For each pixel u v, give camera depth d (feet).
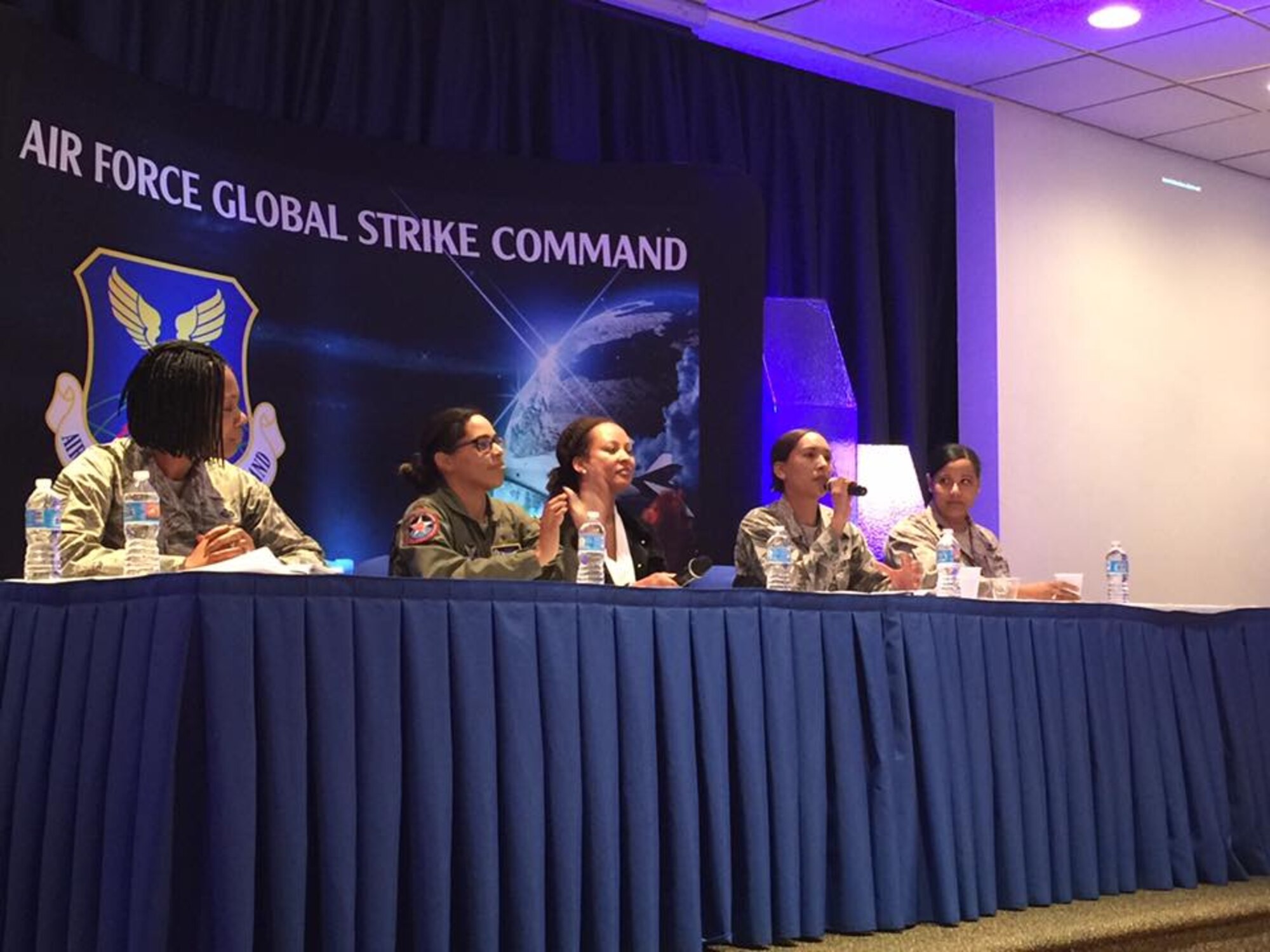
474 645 7.55
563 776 7.79
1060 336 22.98
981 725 9.97
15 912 7.35
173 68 15.85
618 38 19.75
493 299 17.70
